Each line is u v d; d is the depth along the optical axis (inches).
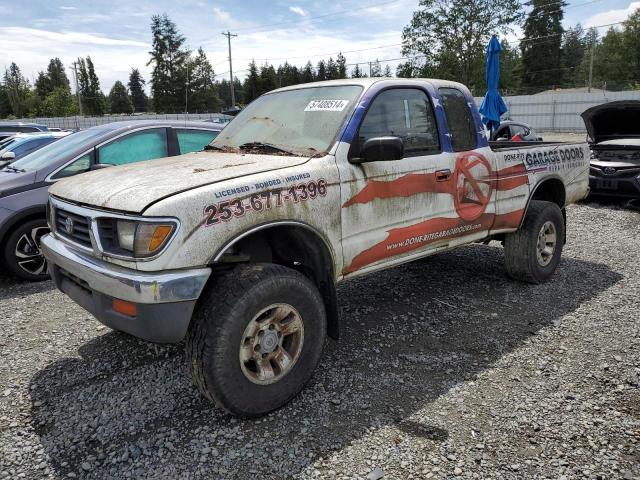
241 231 113.7
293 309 120.7
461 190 165.3
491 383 133.0
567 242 274.4
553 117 1304.1
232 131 166.9
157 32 3056.1
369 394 128.7
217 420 118.5
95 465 104.2
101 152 235.5
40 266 225.8
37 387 134.7
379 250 144.0
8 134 707.4
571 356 146.2
